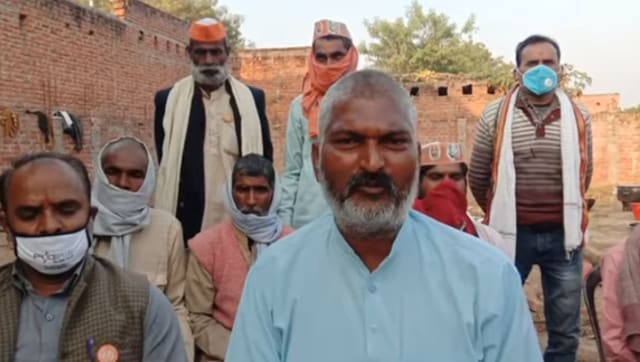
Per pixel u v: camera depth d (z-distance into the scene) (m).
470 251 1.64
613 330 2.94
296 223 3.96
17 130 11.66
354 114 1.59
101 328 2.10
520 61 3.96
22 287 2.14
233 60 23.08
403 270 1.64
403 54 45.03
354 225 1.59
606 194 19.91
